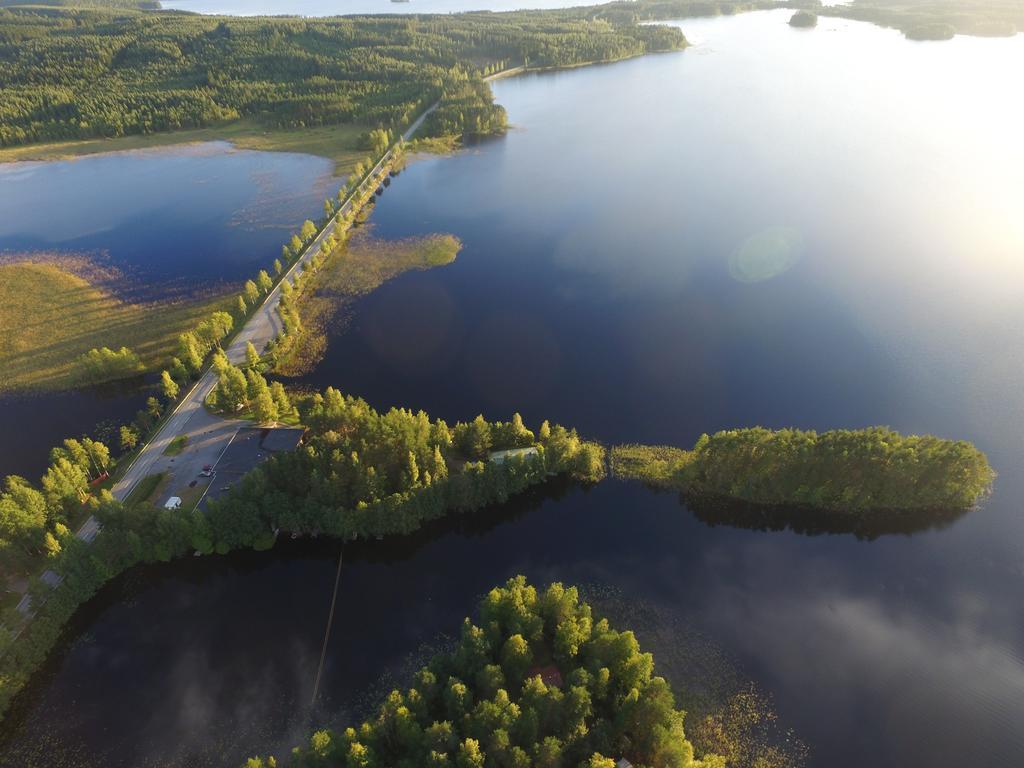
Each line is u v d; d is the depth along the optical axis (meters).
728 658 98.06
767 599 108.00
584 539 120.69
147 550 112.25
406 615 107.00
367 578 113.94
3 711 91.69
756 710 91.00
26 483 118.69
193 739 89.12
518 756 73.44
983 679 95.31
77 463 125.75
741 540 119.62
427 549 119.62
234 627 105.44
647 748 79.69
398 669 97.75
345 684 95.69
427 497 118.88
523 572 114.62
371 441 124.25
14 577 108.00
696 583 111.12
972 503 121.81
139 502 121.19
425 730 77.00
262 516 116.38
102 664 99.56
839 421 145.50
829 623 103.69
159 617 107.12
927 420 145.00
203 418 145.12
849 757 85.88
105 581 110.50
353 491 117.56
